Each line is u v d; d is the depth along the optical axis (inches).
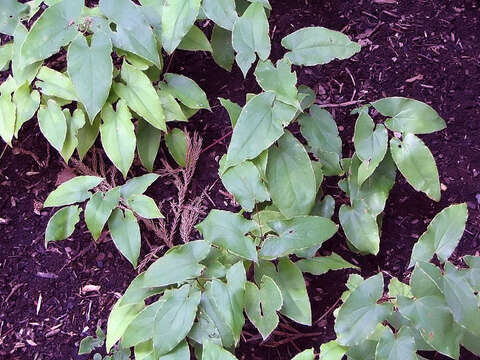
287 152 25.1
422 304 21.5
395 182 29.0
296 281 24.2
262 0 26.3
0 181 29.5
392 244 28.2
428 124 25.4
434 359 26.5
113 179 27.7
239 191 24.5
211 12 26.2
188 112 28.1
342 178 28.6
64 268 28.4
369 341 22.6
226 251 24.6
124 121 25.6
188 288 23.2
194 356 26.2
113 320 25.0
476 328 21.2
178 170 28.5
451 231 23.0
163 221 27.6
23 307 27.9
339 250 28.2
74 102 28.6
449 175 28.9
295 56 25.9
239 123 24.2
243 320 22.4
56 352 27.2
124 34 25.4
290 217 24.7
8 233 28.9
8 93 26.6
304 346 27.0
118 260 28.5
